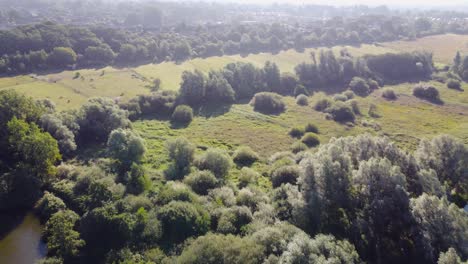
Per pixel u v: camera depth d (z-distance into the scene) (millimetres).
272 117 97812
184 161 62344
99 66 140000
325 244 35875
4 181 51375
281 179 56469
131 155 64750
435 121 94750
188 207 45156
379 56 141000
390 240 42156
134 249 41094
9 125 58406
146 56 155250
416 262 39906
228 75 116750
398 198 44625
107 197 48031
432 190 47562
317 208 44469
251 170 61781
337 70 130250
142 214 44156
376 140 56250
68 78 120250
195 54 161250
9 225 47875
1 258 42344
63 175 58156
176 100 102250
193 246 37844
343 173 48562
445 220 40719
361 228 42531
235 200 49594
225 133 85812
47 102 82750
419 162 54469
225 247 36812
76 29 160125
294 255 33594
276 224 41688
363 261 38344
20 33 139875
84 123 76750
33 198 52062
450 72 134875
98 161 64438
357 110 101312
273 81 120688
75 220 46000
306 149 74625
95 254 41281
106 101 85562
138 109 94438
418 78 135250
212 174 56438
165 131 85250
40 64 130500
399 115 99188
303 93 116438
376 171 47312
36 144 55344
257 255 35469
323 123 93375
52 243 42312
